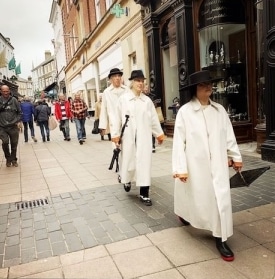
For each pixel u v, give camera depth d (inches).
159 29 408.5
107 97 207.3
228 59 328.5
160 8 382.9
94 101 927.7
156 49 411.2
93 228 146.5
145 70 434.0
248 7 305.6
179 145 120.2
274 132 236.4
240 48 319.6
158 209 165.3
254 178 128.0
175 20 351.3
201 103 119.8
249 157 256.2
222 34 328.8
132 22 461.7
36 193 208.2
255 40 302.2
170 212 160.2
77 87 1108.5
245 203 163.8
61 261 119.2
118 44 547.5
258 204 161.5
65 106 485.1
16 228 152.3
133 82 173.3
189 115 118.9
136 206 171.6
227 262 112.0
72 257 121.6
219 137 115.7
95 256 121.3
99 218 158.1
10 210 178.1
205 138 115.6
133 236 135.8
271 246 121.1
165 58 410.9
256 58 303.0
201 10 333.4
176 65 386.9
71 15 1036.5
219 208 111.1
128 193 195.0
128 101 173.6
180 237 132.3
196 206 118.7
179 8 339.0
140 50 444.1
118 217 157.8
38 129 812.6
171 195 186.2
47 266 116.4
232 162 122.9
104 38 645.3
